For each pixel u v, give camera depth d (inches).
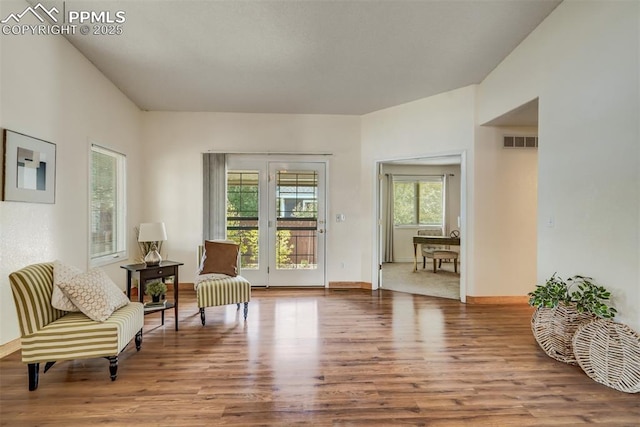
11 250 104.7
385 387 90.4
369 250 208.4
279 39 125.3
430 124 184.1
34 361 86.7
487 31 122.9
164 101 189.3
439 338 125.6
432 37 125.4
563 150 110.3
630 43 86.7
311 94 179.8
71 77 132.4
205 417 76.7
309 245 213.2
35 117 113.8
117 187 180.1
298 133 210.2
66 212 130.8
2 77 100.2
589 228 99.9
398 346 118.0
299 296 189.3
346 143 212.1
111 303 98.8
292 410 79.7
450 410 80.0
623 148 88.9
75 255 136.8
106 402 82.4
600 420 76.2
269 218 211.0
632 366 86.1
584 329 95.5
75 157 135.9
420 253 322.7
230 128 207.3
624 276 89.1
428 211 323.9
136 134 195.0
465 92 171.9
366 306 169.0
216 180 204.5
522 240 173.8
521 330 134.3
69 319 93.9
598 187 96.7
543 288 106.8
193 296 187.2
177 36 123.6
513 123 164.4
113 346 91.7
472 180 171.0
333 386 90.7
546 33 116.8
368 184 209.3
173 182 204.4
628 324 88.4
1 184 100.7
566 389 89.4
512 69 138.1
